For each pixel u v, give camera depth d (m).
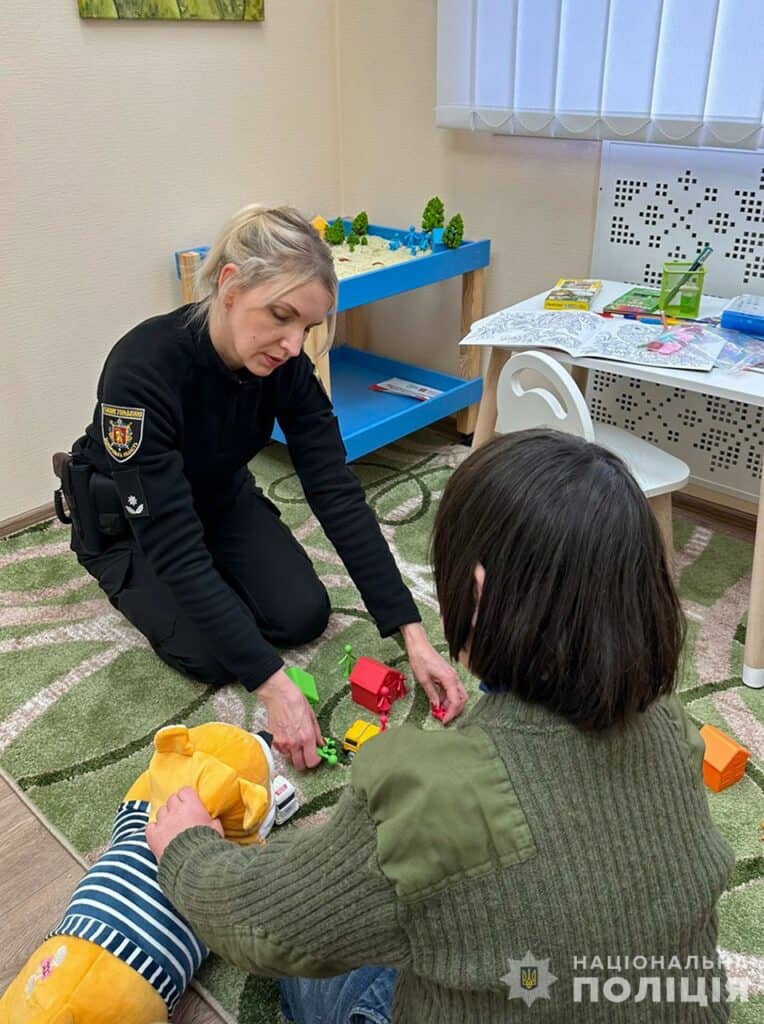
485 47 1.98
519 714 0.56
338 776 1.33
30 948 1.10
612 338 1.63
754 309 1.69
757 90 1.64
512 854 0.53
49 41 1.79
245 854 0.72
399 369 2.58
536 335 1.67
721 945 1.08
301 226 1.16
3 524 2.06
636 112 1.81
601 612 0.53
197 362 1.28
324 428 1.43
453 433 2.54
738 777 1.32
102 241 2.02
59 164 1.89
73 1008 0.89
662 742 0.58
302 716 1.27
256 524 1.64
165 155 2.07
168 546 1.24
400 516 2.07
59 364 2.03
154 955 0.95
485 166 2.20
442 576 0.59
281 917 0.60
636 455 1.68
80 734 1.43
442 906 0.54
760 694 1.50
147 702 1.50
